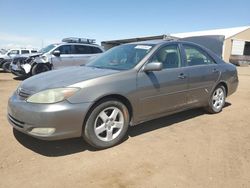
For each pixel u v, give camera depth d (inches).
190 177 132.9
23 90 159.8
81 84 150.9
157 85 181.8
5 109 248.7
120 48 211.2
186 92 204.2
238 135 191.0
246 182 129.4
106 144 161.9
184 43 213.3
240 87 435.5
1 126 197.8
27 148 161.8
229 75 247.3
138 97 172.2
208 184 127.1
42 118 143.0
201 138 183.8
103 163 145.4
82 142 171.6
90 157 152.1
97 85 154.4
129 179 130.2
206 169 140.9
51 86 150.6
